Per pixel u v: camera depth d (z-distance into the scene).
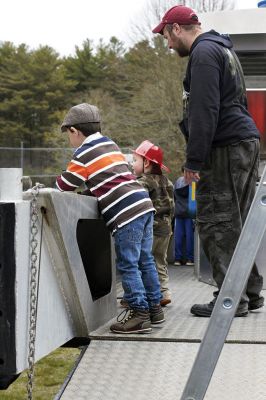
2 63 56.62
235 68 4.06
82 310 3.39
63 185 3.84
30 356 2.73
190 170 3.89
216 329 2.23
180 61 32.50
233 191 3.99
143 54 34.69
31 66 55.56
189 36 4.15
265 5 6.32
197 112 3.86
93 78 57.16
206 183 4.04
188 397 2.25
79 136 3.91
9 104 54.81
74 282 3.26
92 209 3.66
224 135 3.98
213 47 3.96
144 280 3.96
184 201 8.41
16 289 2.61
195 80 3.88
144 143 5.42
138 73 34.84
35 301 2.79
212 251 4.04
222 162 3.99
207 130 3.85
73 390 2.93
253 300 4.24
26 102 54.91
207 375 2.24
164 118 31.45
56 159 20.97
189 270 7.03
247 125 4.04
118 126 32.09
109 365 3.18
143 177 5.25
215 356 2.23
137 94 33.28
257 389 2.89
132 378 3.04
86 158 3.80
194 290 5.38
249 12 5.88
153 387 2.95
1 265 2.61
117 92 37.53
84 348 3.40
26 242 2.72
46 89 55.47
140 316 3.65
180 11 4.15
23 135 54.19
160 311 3.93
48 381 5.36
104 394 2.89
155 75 32.47
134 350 3.36
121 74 36.66
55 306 3.14
